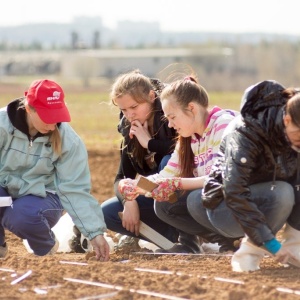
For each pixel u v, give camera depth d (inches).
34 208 396.5
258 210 327.3
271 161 329.7
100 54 4576.8
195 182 377.4
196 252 410.9
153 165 423.5
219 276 330.3
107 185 735.7
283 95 325.7
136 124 409.1
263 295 299.7
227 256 382.9
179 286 315.0
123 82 402.9
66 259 382.3
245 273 336.5
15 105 389.7
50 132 388.8
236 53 4160.9
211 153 380.5
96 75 4101.9
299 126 312.0
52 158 394.6
